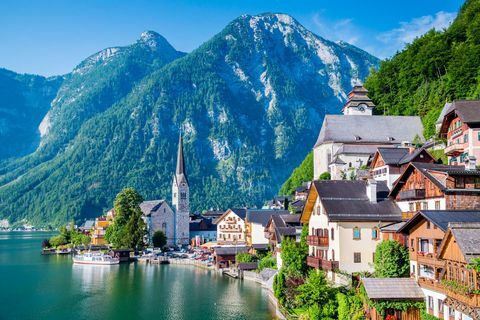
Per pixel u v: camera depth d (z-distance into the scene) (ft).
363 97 628.28
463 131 314.96
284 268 316.81
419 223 213.46
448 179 229.04
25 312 328.49
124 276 488.85
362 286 221.25
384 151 352.28
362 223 269.23
